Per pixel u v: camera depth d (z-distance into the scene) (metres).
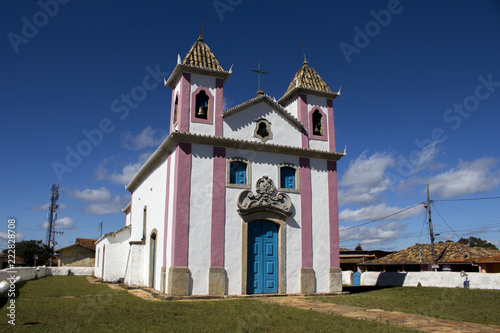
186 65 16.95
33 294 16.08
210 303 13.31
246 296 15.60
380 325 9.23
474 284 21.70
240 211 16.58
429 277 23.98
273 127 18.45
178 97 17.70
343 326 9.07
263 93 18.88
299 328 8.80
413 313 11.45
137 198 24.95
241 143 17.20
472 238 59.47
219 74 17.62
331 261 18.20
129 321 9.62
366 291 19.58
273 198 17.48
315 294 16.91
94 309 11.58
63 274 37.00
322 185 18.94
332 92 20.23
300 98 19.70
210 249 15.86
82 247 46.62
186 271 15.18
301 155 18.70
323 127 19.83
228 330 8.59
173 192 16.30
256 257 16.89
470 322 10.03
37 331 8.39
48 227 50.09
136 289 18.83
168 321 9.69
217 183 16.58
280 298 15.48
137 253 20.38
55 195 48.66
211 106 17.30
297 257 17.55
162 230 17.59
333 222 18.67
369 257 42.25
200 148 16.64
